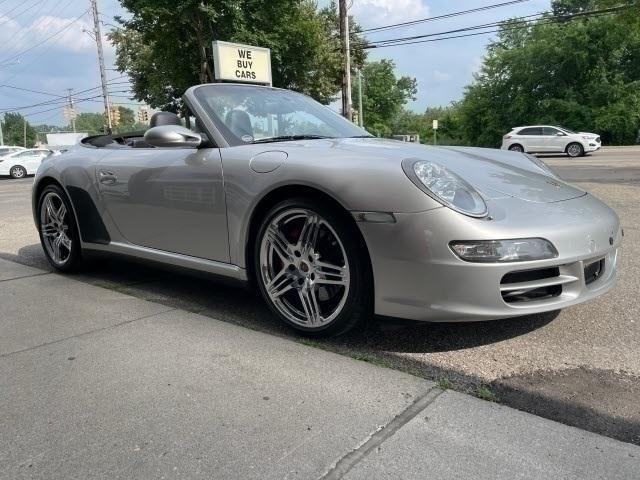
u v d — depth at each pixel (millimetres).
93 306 3566
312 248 2775
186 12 17969
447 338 2840
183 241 3363
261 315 3285
